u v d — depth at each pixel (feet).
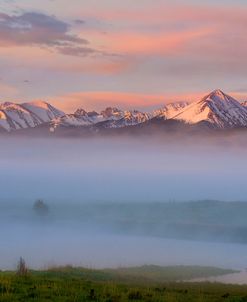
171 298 167.84
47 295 156.97
